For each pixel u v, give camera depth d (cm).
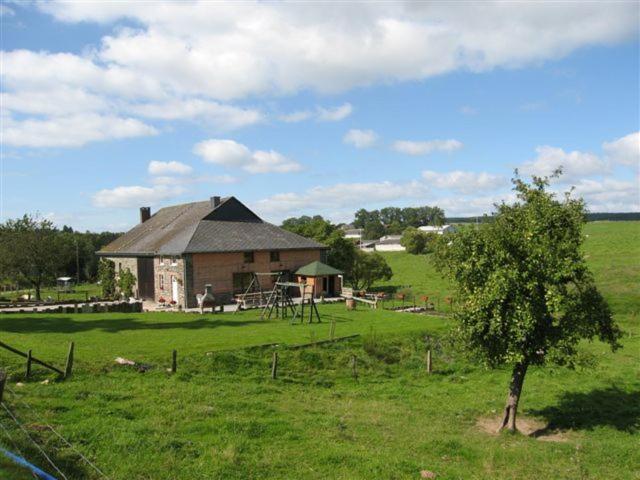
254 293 4647
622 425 1928
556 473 1392
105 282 6222
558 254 1762
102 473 1091
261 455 1304
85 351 2248
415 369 2653
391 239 15625
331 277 5706
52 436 1262
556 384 2464
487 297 1753
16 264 5991
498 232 1873
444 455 1476
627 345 3275
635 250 7619
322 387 2252
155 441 1303
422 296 5866
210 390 1902
